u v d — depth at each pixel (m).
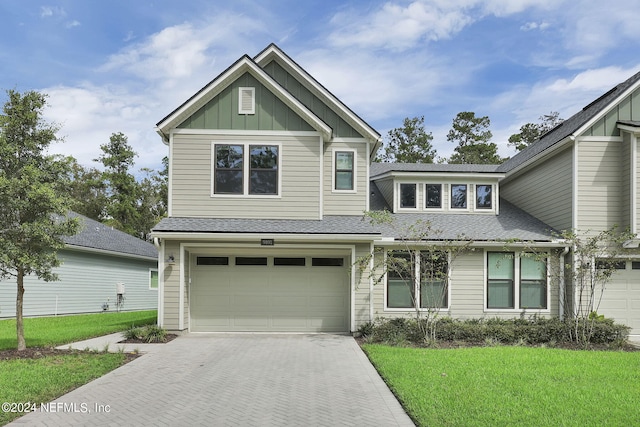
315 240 13.24
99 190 44.69
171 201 13.55
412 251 14.21
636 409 5.99
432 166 18.55
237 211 13.63
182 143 13.70
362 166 14.54
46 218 9.55
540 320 13.29
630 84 13.66
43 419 5.81
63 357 9.27
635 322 13.72
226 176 13.71
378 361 8.95
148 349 10.72
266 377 8.01
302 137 13.87
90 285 22.67
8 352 9.65
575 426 5.37
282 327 13.89
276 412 6.09
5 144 9.20
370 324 12.88
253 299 13.91
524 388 6.94
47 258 9.62
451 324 12.33
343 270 14.08
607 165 13.82
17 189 9.06
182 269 13.03
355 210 14.39
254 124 13.82
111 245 24.30
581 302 12.76
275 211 13.71
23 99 9.59
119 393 6.98
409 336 12.04
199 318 13.78
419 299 14.07
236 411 6.14
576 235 13.09
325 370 8.55
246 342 11.79
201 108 13.81
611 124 13.87
